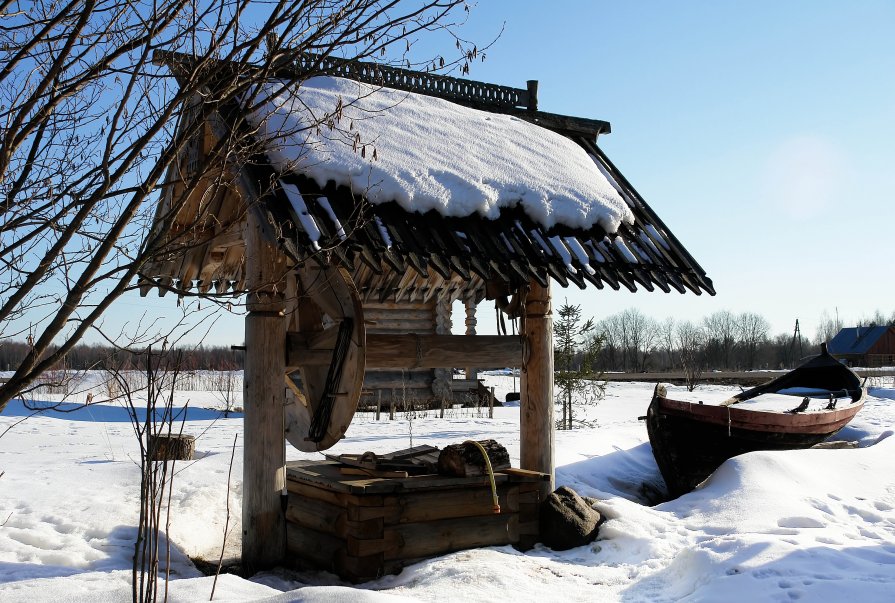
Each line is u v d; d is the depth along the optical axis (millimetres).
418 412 19719
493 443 6938
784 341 92688
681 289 7344
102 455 11062
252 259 6383
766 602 4871
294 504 6852
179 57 3635
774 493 8023
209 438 13133
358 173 6293
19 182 3121
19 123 2867
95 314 2859
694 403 10625
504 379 40375
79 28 2865
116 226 2895
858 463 9531
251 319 6391
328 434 6594
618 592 5562
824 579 5188
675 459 10531
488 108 9086
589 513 7238
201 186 6426
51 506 7418
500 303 7887
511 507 6840
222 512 7875
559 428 15688
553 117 9258
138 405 19469
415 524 6324
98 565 5898
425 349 7047
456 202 6598
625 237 7605
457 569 5848
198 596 4480
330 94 7371
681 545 6754
